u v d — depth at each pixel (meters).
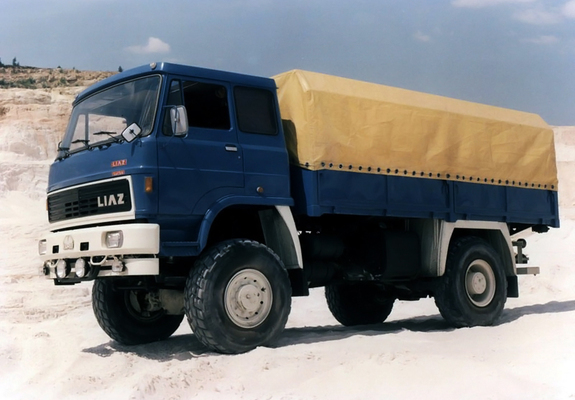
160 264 7.58
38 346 8.20
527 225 11.29
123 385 6.04
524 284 14.98
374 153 8.74
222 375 6.32
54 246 7.68
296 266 7.84
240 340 7.19
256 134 7.84
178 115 7.00
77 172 7.59
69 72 124.38
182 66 7.43
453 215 9.65
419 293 10.23
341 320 10.71
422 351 7.23
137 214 6.86
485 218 10.24
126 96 7.53
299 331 9.41
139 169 6.90
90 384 6.22
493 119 10.42
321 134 8.20
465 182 9.93
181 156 7.16
